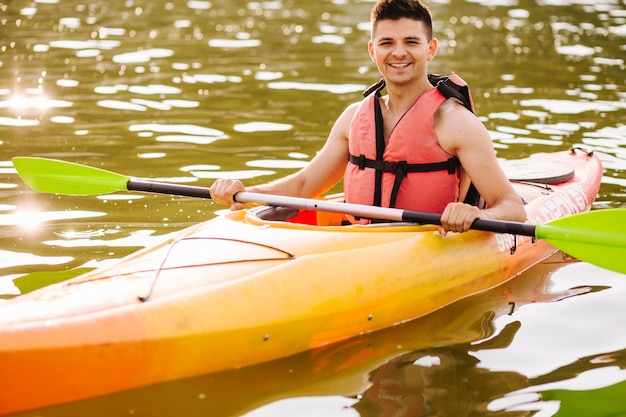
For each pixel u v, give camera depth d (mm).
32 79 9836
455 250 4613
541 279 4910
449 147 4535
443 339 4129
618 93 9508
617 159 7074
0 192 6105
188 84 9836
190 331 3646
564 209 5512
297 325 3932
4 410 3404
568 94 9445
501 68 10812
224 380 3688
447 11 15594
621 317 4352
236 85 9836
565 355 3938
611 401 3523
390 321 4289
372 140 4668
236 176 6594
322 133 7918
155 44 12148
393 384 3672
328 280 4109
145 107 8766
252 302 3857
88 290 3826
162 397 3531
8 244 5117
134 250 5055
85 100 8984
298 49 12023
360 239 4402
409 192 4621
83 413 3412
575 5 16328
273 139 7695
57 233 5328
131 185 5016
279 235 4320
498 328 4242
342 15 15117
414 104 4574
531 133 7863
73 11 14820
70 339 3422
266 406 3479
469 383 3678
